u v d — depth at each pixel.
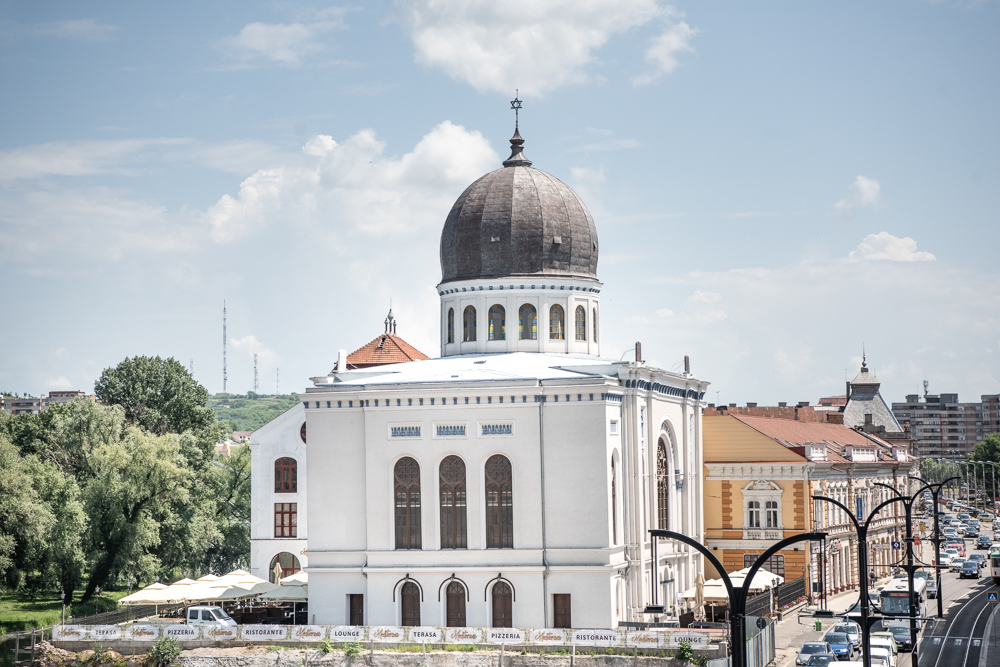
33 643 75.44
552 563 79.06
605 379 79.81
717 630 71.31
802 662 73.44
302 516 104.56
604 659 67.81
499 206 92.38
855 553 120.50
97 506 102.25
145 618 89.06
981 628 93.19
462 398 80.88
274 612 93.12
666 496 92.25
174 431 144.25
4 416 122.69
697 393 99.38
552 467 79.62
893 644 77.88
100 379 144.88
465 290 92.94
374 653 70.69
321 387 83.50
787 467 106.56
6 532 90.12
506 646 69.50
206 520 112.19
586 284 93.56
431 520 80.75
